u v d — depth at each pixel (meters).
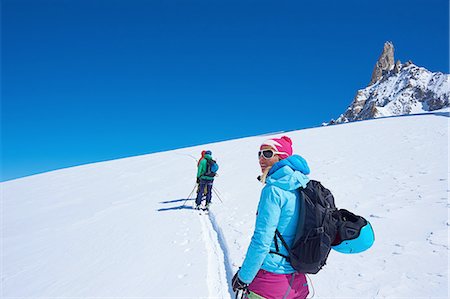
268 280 2.16
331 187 9.86
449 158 11.88
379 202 7.49
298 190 2.17
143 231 8.06
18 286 5.38
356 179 10.54
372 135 22.25
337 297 3.69
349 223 2.10
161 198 13.07
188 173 19.33
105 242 7.47
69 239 8.23
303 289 2.23
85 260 6.37
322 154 17.41
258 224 2.11
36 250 7.61
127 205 12.27
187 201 11.91
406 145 16.27
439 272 3.94
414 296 3.51
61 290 4.97
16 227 11.03
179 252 6.14
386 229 5.70
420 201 7.08
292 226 2.12
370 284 3.89
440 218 5.84
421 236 5.14
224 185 13.35
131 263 5.82
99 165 28.28
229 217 8.33
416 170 10.59
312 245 2.01
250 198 10.52
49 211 13.30
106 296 4.52
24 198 17.81
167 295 4.32
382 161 13.20
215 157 23.30
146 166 24.20
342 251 2.16
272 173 2.20
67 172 26.80
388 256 4.59
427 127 21.92
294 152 19.31
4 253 7.72
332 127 33.00
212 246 6.40
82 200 14.84
